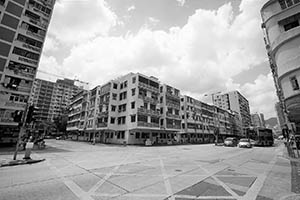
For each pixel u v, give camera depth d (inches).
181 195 192.1
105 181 249.9
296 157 533.6
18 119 417.7
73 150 761.6
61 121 2758.4
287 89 495.5
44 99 4042.8
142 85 1413.6
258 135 1291.8
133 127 1270.9
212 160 491.8
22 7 1025.5
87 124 1770.4
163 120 1530.5
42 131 2620.6
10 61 947.3
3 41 923.4
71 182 242.7
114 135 1462.8
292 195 190.2
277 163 441.1
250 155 636.7
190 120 1998.0
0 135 884.0
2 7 940.6
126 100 1433.3
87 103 1882.4
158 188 217.8
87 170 327.6
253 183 244.5
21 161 386.6
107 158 510.9
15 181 242.8
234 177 281.7
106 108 1497.3
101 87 1695.4
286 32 504.1
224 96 3885.3
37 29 1100.5
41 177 267.7
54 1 1216.2
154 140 1488.7
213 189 215.3
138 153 678.5
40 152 644.1
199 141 2171.5
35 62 1043.3
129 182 245.6
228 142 1280.8
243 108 4010.8
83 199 177.8
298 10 502.3
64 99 4338.1
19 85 969.5
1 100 890.7
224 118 2797.7
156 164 409.1
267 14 585.3
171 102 1665.8
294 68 472.4
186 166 386.0
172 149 924.0
